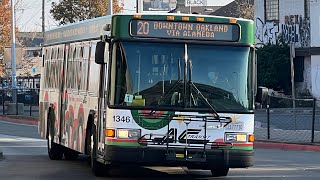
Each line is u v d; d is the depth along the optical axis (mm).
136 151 18266
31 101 62062
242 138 18688
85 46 22094
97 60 18891
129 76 18406
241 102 18781
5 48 63188
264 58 66812
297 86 65938
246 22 19000
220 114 18594
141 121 18328
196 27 18719
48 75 27875
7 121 56812
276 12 68562
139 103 18375
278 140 34094
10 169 22969
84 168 23375
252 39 19031
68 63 24375
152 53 18531
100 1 72688
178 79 18516
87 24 22016
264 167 24422
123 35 18453
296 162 26234
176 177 21312
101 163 20500
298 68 65938
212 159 18484
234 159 18594
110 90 18516
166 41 18562
